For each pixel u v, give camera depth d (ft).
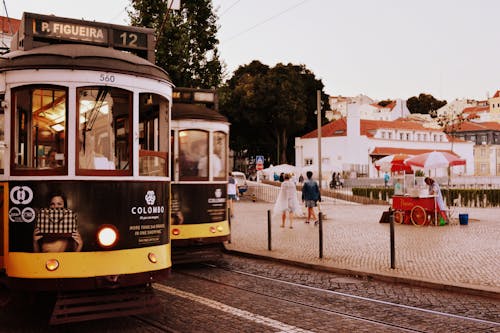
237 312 23.75
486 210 89.51
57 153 20.31
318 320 22.53
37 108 20.61
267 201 116.88
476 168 282.15
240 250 41.96
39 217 19.94
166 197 22.67
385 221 64.28
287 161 226.17
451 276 30.60
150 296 21.43
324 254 39.52
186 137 35.70
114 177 20.67
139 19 66.39
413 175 66.64
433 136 229.45
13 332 20.75
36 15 23.06
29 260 19.83
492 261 35.37
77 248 19.85
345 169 198.49
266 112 178.19
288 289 28.91
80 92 20.52
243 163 221.25
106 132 20.98
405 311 24.08
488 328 21.30
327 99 218.38
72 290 20.07
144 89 21.88
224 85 71.77
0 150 21.31
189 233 35.27
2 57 21.24
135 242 20.97
